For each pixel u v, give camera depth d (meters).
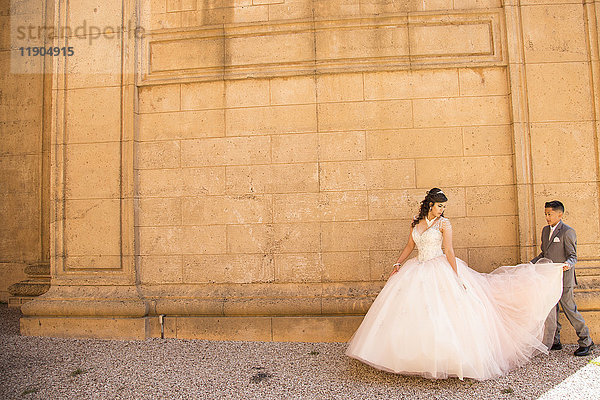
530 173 5.01
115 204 5.36
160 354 4.52
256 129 5.32
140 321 5.04
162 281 5.30
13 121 7.43
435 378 3.49
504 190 5.06
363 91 5.23
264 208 5.23
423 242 3.98
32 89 7.41
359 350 3.66
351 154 5.19
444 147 5.13
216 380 3.80
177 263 5.30
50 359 4.39
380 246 5.07
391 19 5.25
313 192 5.19
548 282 4.04
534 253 4.90
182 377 3.88
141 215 5.39
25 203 7.30
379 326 3.65
